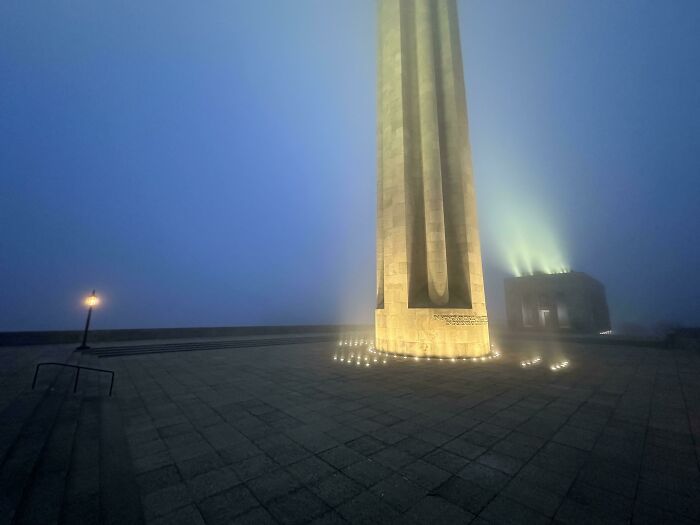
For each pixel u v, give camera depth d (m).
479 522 3.99
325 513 4.20
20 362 14.78
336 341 30.05
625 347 23.20
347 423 7.66
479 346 18.42
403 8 22.95
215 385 11.64
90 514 4.00
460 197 20.09
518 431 7.11
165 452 6.05
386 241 20.42
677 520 4.02
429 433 7.02
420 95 21.05
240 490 4.75
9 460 5.03
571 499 4.49
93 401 9.15
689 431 7.05
